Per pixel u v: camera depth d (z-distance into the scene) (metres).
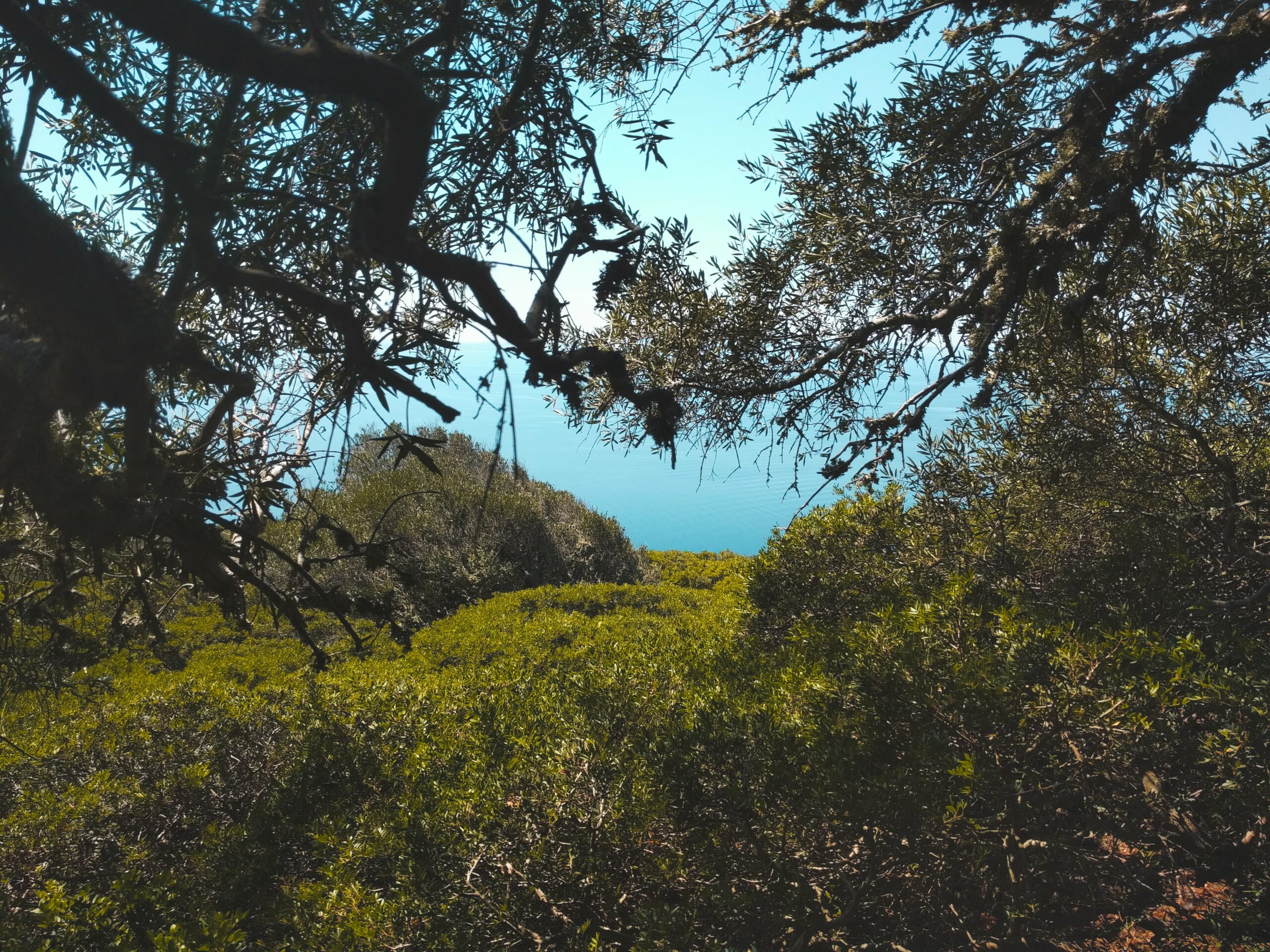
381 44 2.10
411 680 5.97
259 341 2.15
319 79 1.34
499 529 13.87
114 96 1.48
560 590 11.81
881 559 5.44
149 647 2.90
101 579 1.88
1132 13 3.07
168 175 1.49
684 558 19.17
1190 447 4.20
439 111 1.37
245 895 4.06
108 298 1.48
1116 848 3.16
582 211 1.81
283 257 1.99
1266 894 2.73
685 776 3.25
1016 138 3.50
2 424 1.65
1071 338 3.71
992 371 3.19
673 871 3.19
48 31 1.83
